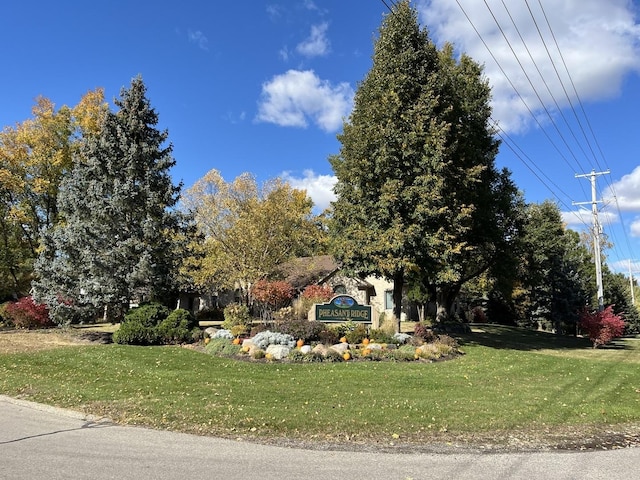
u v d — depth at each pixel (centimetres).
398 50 2009
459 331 2872
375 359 1534
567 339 3288
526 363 1633
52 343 1755
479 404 994
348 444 709
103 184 1916
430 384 1200
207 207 3309
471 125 2339
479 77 2462
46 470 563
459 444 723
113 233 1919
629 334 5362
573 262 4025
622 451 715
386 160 1833
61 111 3034
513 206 2728
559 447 727
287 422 812
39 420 812
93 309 1892
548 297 4003
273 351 1509
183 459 621
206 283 3216
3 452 629
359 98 2084
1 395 991
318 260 4034
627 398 1145
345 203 1991
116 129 2006
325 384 1163
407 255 1841
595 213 3397
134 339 1719
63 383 1102
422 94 1930
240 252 3066
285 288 2780
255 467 595
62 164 3008
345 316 1897
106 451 646
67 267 1875
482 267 2828
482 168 2055
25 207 3089
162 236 1991
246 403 948
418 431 784
